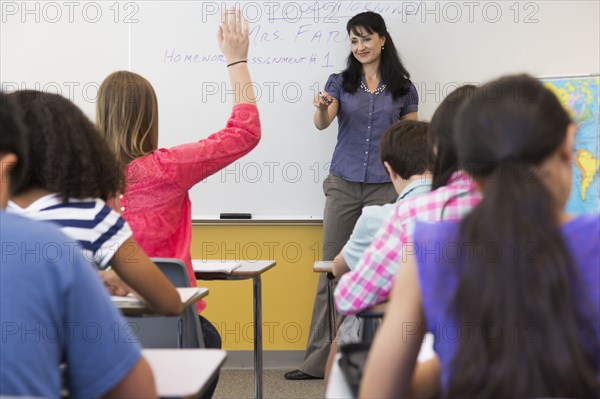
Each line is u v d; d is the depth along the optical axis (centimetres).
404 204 158
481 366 73
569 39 354
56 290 95
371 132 345
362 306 170
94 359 98
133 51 367
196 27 364
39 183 144
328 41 359
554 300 72
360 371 109
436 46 358
